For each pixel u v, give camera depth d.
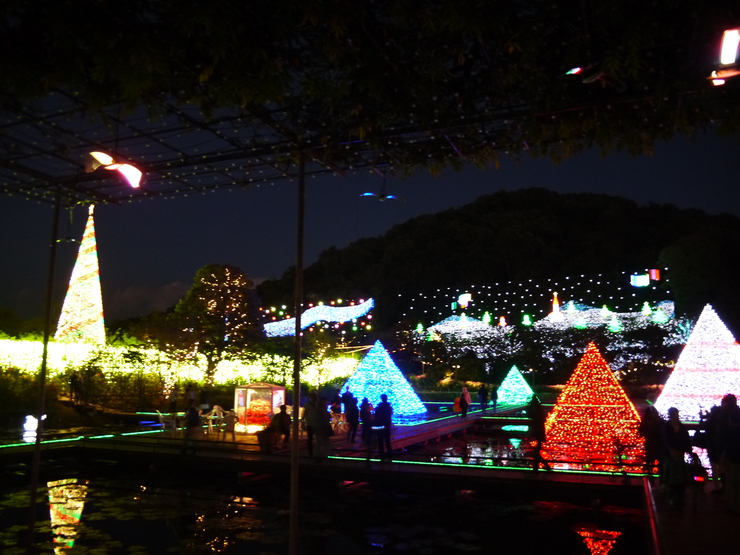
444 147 6.38
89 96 5.10
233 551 9.32
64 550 9.26
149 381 28.42
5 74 4.65
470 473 12.93
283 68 5.08
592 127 5.73
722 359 18.75
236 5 4.32
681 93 5.12
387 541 9.98
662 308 44.56
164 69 4.58
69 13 4.29
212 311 28.36
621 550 9.60
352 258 69.94
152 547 9.48
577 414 15.89
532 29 4.78
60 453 16.58
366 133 6.00
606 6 4.47
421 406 22.36
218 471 15.38
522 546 9.76
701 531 7.79
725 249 51.72
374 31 4.89
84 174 6.81
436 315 57.94
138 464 16.34
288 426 16.27
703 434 11.29
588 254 59.56
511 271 60.53
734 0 4.21
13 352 24.59
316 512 11.84
